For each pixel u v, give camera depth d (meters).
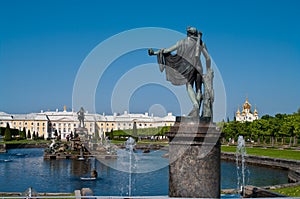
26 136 146.62
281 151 64.44
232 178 35.78
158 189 26.52
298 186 22.73
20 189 28.28
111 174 34.81
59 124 164.25
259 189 17.41
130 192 25.55
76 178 33.50
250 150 67.75
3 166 46.38
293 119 81.06
